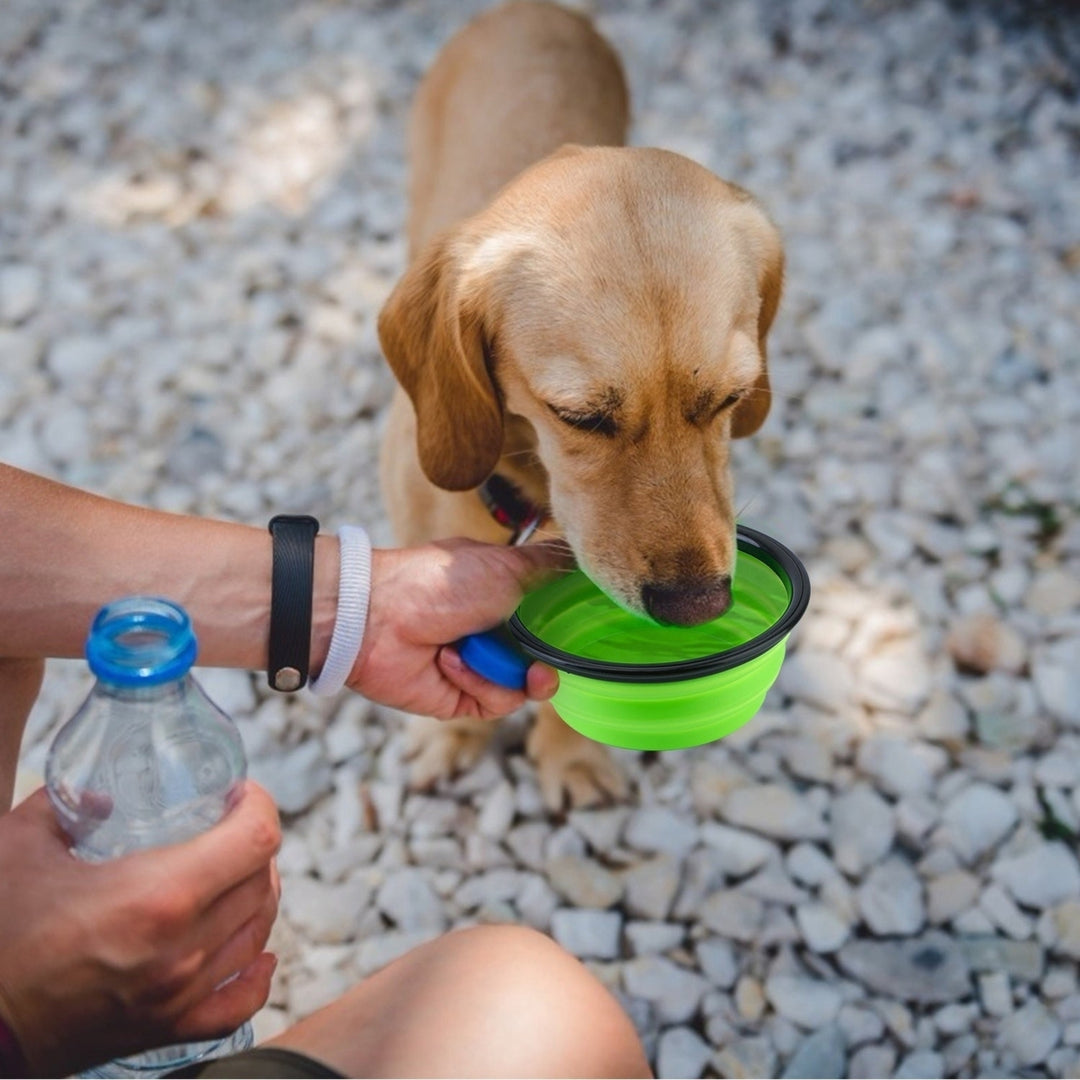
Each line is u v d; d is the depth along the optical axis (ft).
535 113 3.23
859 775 2.96
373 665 2.13
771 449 3.67
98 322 4.15
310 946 2.73
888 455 3.64
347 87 5.22
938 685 3.11
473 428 2.56
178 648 1.52
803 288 4.19
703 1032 2.60
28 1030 1.56
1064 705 3.04
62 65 5.36
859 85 5.16
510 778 3.02
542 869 2.85
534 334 2.40
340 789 2.99
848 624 3.24
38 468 3.67
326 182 4.75
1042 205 4.53
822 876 2.80
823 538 3.44
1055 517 3.46
